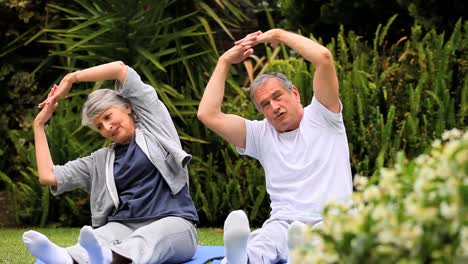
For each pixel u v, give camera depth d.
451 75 8.46
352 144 8.52
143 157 5.59
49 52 10.54
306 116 5.49
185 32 9.68
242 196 8.99
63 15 10.55
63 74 10.40
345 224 2.66
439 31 9.28
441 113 8.27
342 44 8.98
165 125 5.74
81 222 9.33
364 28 9.99
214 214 9.09
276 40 5.59
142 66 9.48
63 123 9.30
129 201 5.54
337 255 2.65
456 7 9.08
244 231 4.82
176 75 10.26
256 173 8.86
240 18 10.16
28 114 10.29
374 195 2.75
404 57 8.70
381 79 8.62
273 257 5.18
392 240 2.50
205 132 9.28
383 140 8.31
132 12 9.48
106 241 5.39
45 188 9.05
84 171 5.74
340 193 5.26
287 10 10.28
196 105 9.66
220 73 5.71
